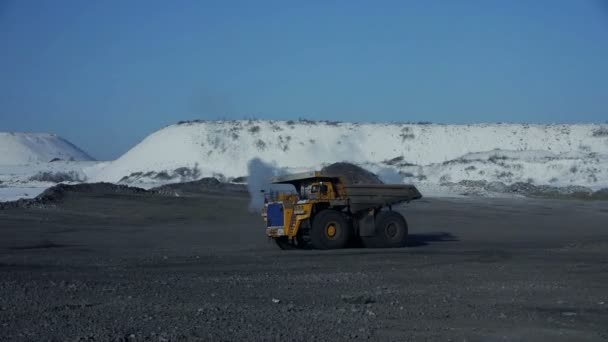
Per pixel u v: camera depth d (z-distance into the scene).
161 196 46.22
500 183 65.50
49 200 41.06
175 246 25.59
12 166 115.56
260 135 101.19
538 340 9.67
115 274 16.75
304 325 10.38
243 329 10.04
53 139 167.62
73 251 23.28
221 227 34.34
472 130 108.31
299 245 24.94
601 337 9.89
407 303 12.56
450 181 80.81
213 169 93.12
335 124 108.38
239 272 17.30
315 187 24.30
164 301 12.53
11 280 15.33
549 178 79.62
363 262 19.64
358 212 24.61
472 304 12.52
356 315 11.25
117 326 10.16
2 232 30.14
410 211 43.75
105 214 38.25
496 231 32.94
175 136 101.12
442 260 20.14
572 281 15.63
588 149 101.75
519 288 14.50
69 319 10.72
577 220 39.69
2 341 9.16
